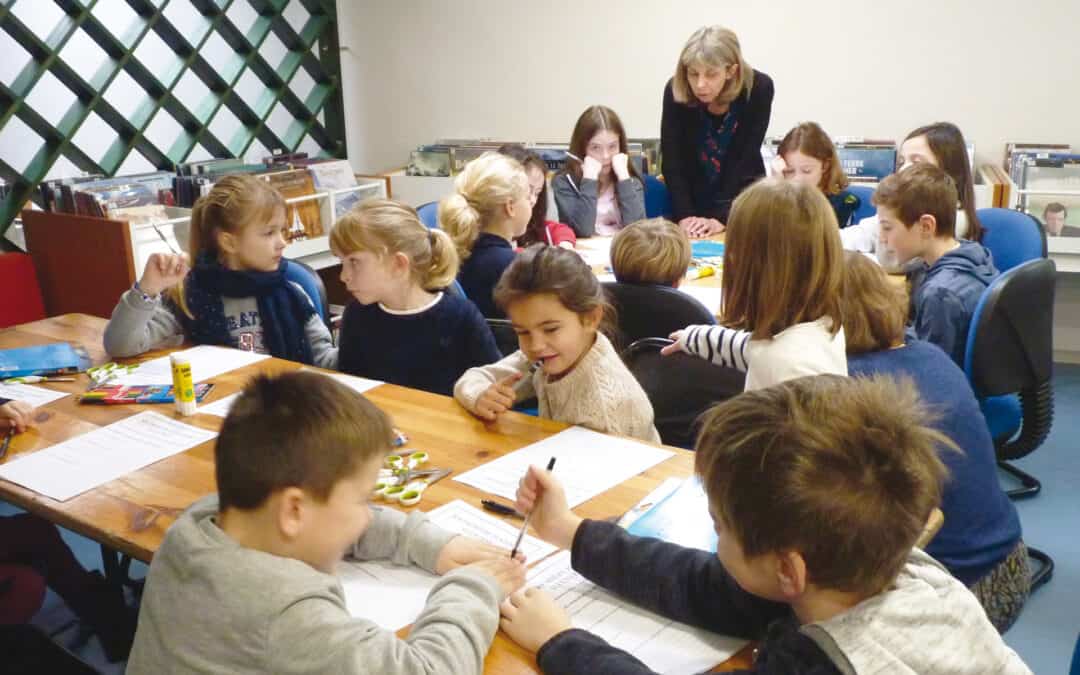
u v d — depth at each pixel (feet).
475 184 8.16
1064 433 10.19
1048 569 7.47
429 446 4.88
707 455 2.78
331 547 3.03
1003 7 11.82
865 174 11.94
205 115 12.87
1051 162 10.64
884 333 5.11
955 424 5.05
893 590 2.72
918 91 12.53
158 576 3.02
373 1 15.30
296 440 2.89
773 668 2.68
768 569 2.69
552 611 3.27
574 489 4.32
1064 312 12.51
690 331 5.92
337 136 15.35
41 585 5.35
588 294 4.97
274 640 2.76
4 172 10.79
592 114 11.60
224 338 7.20
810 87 13.07
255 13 13.55
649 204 12.28
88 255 10.16
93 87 11.36
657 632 3.30
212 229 7.04
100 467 4.76
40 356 6.51
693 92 10.99
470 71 15.07
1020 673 2.80
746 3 13.07
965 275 7.43
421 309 6.73
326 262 11.98
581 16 14.10
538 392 5.41
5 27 10.38
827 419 2.65
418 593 3.53
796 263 4.75
